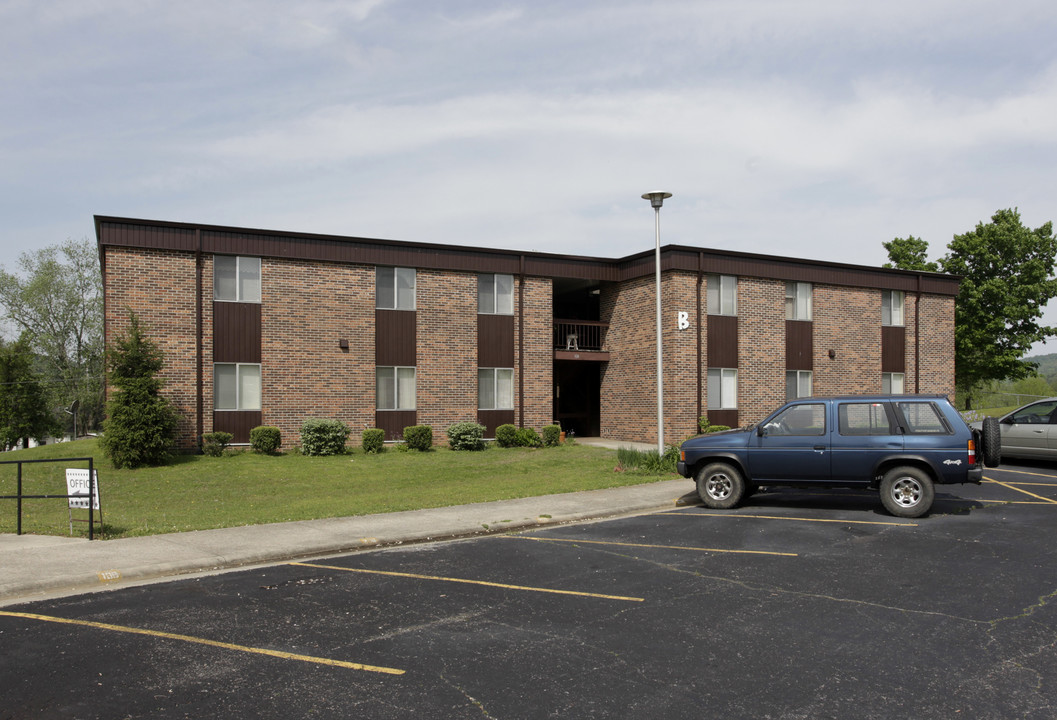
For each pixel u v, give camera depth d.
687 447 13.82
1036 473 17.55
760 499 14.56
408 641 6.59
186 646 6.51
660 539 10.89
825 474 12.82
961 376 45.66
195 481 18.25
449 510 13.28
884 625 6.91
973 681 5.60
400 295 25.52
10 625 7.14
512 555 10.01
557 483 16.92
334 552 10.37
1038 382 78.50
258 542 10.60
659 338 18.95
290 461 21.44
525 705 5.23
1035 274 42.31
